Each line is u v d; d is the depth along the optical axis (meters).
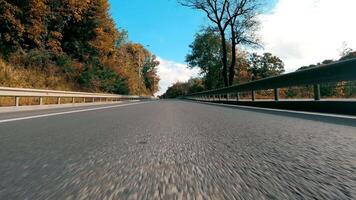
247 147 3.33
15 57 23.50
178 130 5.02
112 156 2.91
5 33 22.30
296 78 9.44
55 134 4.61
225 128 5.21
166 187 1.89
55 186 1.93
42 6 24.28
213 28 30.03
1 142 3.82
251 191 1.79
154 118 7.66
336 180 2.00
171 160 2.71
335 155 2.82
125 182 2.01
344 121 5.84
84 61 36.06
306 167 2.37
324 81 7.98
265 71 74.81
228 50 45.78
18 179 2.10
